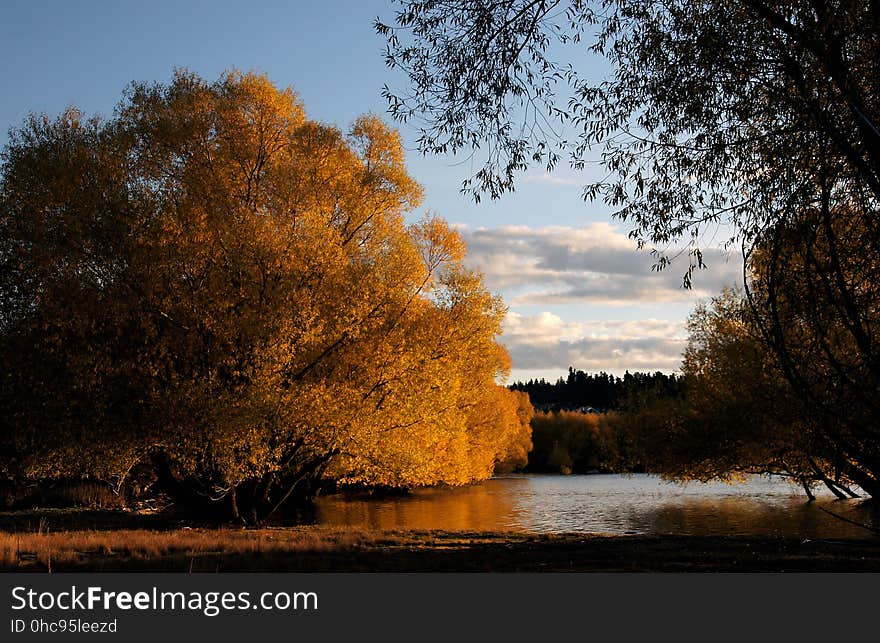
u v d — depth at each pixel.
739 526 28.48
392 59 10.20
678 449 33.28
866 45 8.91
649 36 10.09
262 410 21.34
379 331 25.09
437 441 29.56
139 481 37.97
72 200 22.17
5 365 22.86
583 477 85.50
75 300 21.48
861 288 9.25
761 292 9.93
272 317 21.23
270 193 24.36
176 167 24.22
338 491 50.47
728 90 9.76
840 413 9.79
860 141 8.82
